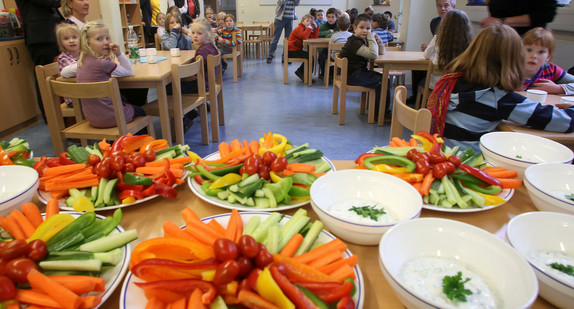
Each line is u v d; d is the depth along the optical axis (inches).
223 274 20.6
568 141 56.5
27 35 128.0
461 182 36.7
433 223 25.7
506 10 109.0
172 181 37.5
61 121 90.5
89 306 21.4
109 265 25.4
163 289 21.7
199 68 114.6
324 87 215.5
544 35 78.4
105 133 89.3
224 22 233.8
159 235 31.8
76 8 118.1
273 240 26.1
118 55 92.4
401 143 45.4
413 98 176.7
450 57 113.9
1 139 129.3
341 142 131.1
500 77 61.0
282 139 46.4
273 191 34.5
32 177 34.2
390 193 33.4
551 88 80.1
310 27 220.5
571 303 21.4
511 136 45.2
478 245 24.3
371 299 24.8
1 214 30.0
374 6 341.4
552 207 30.8
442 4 152.6
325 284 21.1
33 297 21.3
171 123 146.5
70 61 104.5
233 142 46.3
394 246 24.3
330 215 28.0
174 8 183.3
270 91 203.9
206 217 32.1
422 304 19.1
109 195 34.0
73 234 27.1
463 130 65.5
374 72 156.6
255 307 20.1
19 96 137.9
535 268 22.2
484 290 21.9
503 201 34.0
